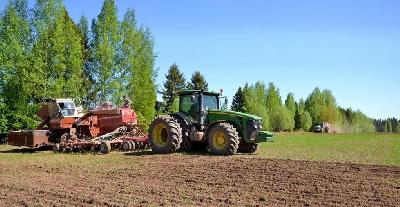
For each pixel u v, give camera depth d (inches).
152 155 672.4
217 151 660.7
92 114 820.6
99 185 406.0
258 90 3157.0
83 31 1513.3
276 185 395.5
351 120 4766.2
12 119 1166.3
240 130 681.6
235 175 452.1
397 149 802.2
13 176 469.1
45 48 1202.6
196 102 709.3
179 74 2493.8
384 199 335.6
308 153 699.4
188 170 494.0
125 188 389.1
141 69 1483.8
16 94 1164.5
